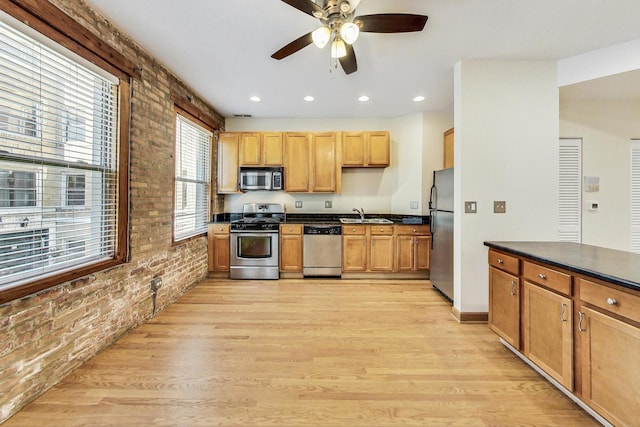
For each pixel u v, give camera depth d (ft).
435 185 11.95
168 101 9.71
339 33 5.66
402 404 5.29
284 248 13.82
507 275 6.83
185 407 5.16
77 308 6.28
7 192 5.10
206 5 6.33
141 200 8.41
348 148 14.58
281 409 5.15
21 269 5.36
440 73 9.64
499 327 7.18
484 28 7.04
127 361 6.60
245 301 10.66
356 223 13.80
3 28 4.91
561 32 7.19
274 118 15.40
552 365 5.48
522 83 8.63
